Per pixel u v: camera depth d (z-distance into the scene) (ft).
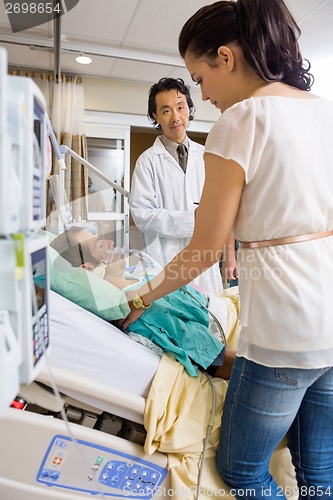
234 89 2.45
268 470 2.91
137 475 2.67
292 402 2.36
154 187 6.36
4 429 2.41
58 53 7.04
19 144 1.23
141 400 2.67
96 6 6.99
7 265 1.29
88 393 2.52
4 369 1.20
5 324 1.28
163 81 6.09
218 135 2.16
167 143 6.66
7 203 1.13
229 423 2.56
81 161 4.03
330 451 2.64
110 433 2.95
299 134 2.10
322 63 9.32
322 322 2.14
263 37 2.19
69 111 10.13
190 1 6.85
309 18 7.41
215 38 2.29
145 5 6.98
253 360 2.32
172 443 2.63
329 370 2.43
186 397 2.84
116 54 8.77
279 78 2.34
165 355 3.04
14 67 9.83
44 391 2.54
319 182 2.13
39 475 2.50
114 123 10.99
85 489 2.59
